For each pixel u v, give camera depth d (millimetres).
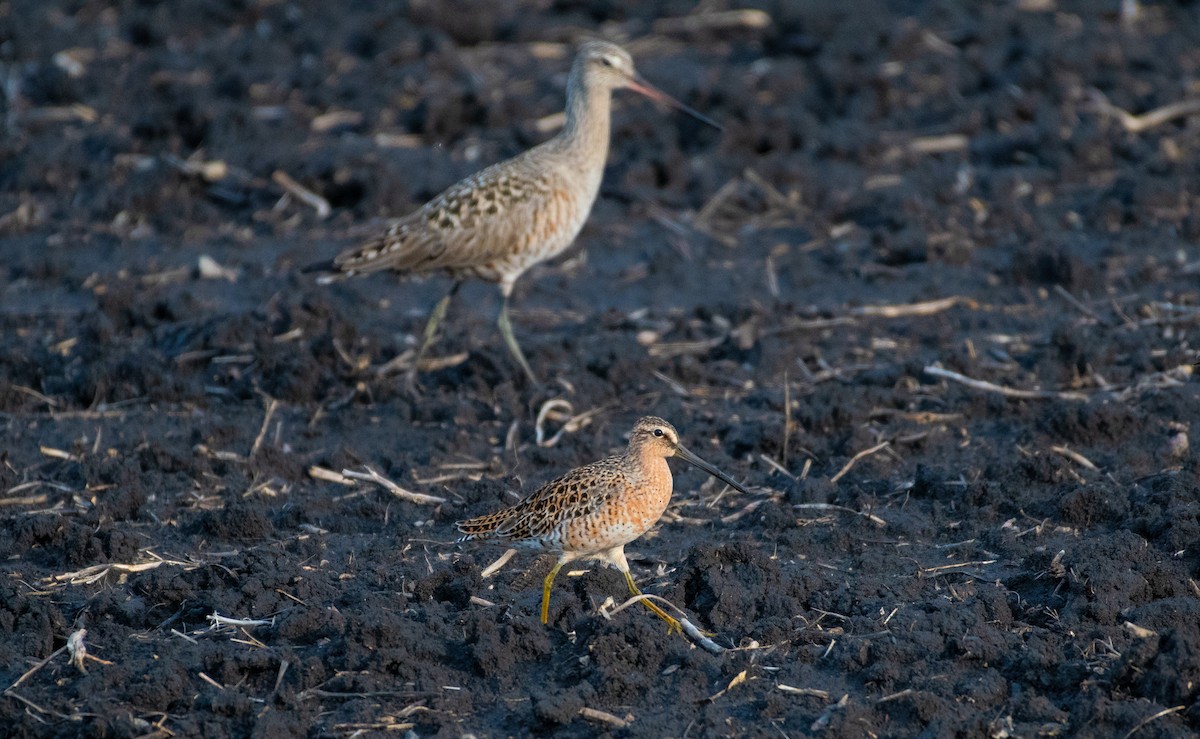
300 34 26219
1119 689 9102
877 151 20766
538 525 10234
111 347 15469
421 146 21484
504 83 23781
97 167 20734
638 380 14734
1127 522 11148
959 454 12883
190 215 19438
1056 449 12461
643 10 27625
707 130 21531
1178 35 25094
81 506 12242
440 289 17578
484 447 13445
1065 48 23469
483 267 14812
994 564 10938
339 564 11320
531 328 16484
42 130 22312
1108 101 22000
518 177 14781
